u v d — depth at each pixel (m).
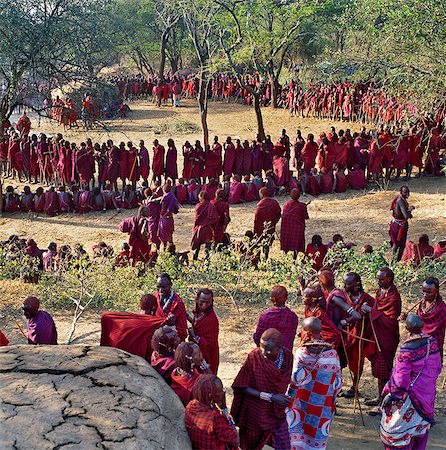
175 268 11.45
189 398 5.20
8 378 5.11
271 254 14.85
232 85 38.84
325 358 5.79
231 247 13.17
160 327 5.97
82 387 5.03
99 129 31.17
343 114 31.64
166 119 33.66
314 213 17.95
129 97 41.59
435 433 6.79
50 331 6.86
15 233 17.25
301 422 5.89
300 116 33.56
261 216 13.48
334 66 17.44
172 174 21.33
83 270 10.79
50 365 5.34
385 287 7.27
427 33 14.82
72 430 4.52
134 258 12.88
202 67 25.20
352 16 21.28
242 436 5.54
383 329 7.09
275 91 36.19
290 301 10.74
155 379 5.28
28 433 4.46
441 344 6.98
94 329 9.76
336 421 7.11
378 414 7.24
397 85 15.72
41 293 10.98
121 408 4.80
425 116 18.80
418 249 12.24
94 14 19.38
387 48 15.47
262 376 5.36
